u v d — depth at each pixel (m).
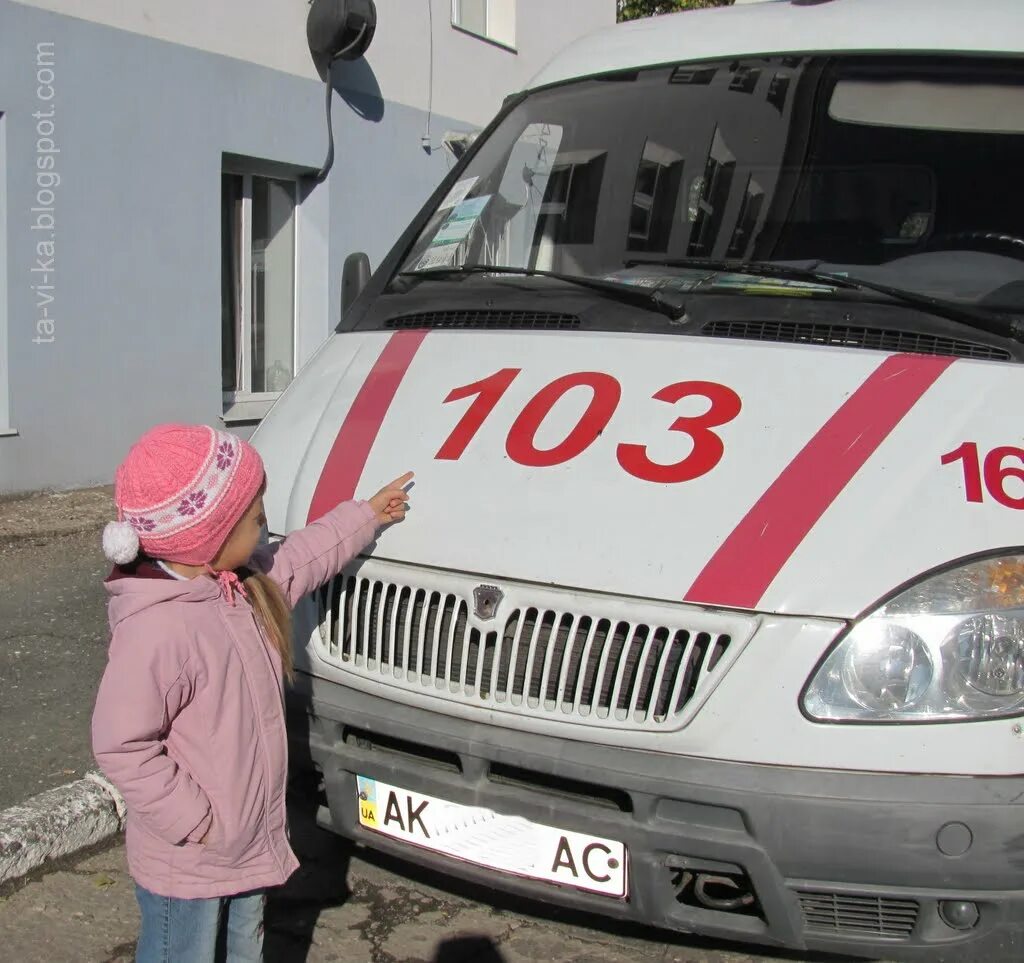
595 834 2.67
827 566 2.56
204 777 2.42
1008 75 3.71
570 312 3.43
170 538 2.37
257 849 2.52
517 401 3.12
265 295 10.08
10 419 7.63
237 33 8.93
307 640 3.03
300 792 3.15
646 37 4.48
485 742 2.75
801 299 3.25
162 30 8.31
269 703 2.53
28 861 3.53
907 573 2.53
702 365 3.07
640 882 2.64
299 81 9.55
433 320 3.65
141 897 2.50
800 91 3.93
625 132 4.13
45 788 3.92
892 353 3.03
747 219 3.75
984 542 2.56
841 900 2.55
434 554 2.86
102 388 8.18
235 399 9.66
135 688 2.32
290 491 3.22
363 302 3.94
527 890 2.78
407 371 3.42
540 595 2.72
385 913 3.43
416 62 10.95
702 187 3.89
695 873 2.68
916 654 2.49
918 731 2.48
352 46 9.54
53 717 4.50
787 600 2.54
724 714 2.54
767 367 3.02
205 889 2.46
